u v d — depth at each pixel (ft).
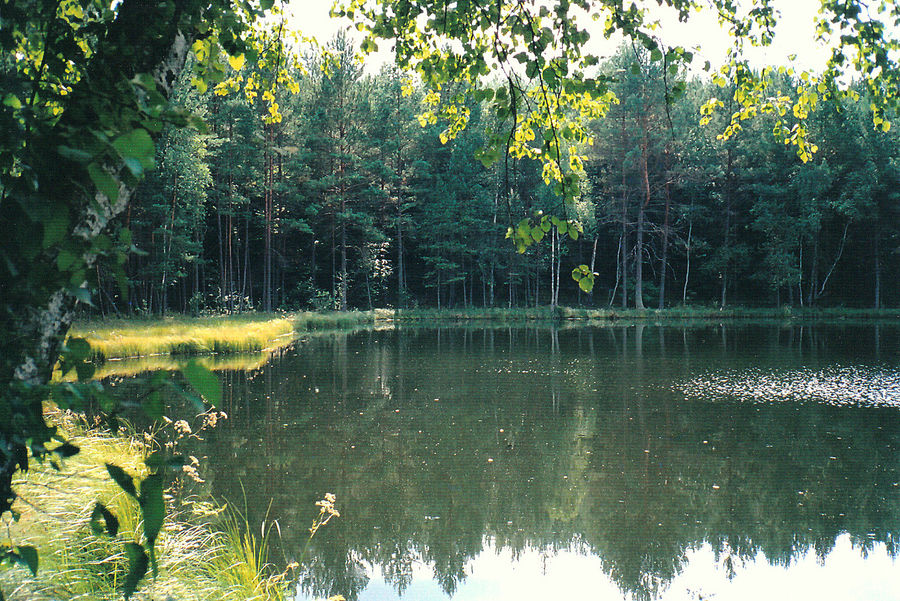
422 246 137.90
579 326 108.27
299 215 139.13
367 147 137.90
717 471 27.02
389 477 25.67
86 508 12.05
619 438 31.96
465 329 103.40
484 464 27.55
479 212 136.87
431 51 14.28
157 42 4.80
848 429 34.14
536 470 26.91
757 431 33.45
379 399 41.34
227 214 115.75
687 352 67.56
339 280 134.62
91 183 4.06
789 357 62.85
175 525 14.52
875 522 21.72
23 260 3.54
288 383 47.24
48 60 4.49
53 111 4.74
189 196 95.40
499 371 53.67
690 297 148.25
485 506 22.90
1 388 3.40
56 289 3.59
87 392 3.49
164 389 3.20
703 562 18.89
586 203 122.21
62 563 10.21
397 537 20.16
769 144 124.36
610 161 128.98
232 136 111.75
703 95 131.03
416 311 128.98
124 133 3.28
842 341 79.25
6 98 4.15
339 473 25.89
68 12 5.47
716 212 139.74
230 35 8.69
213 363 57.77
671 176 130.11
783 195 126.41
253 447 29.27
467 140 134.62
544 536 20.65
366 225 132.26
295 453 28.50
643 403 40.42
